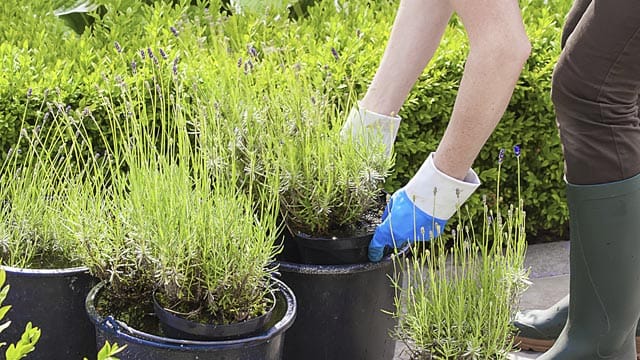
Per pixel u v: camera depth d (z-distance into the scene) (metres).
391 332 2.66
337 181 2.58
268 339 2.24
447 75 3.58
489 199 3.79
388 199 2.61
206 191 2.31
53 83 3.13
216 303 2.27
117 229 2.37
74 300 2.51
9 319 2.50
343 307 2.60
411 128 3.54
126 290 2.38
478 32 2.23
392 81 2.66
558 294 3.53
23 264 2.55
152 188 2.34
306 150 2.55
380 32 3.74
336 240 2.54
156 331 2.29
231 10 4.02
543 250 3.90
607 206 2.53
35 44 3.52
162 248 2.23
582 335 2.70
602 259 2.58
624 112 2.44
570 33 2.62
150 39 3.56
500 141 3.73
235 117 2.61
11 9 3.81
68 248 2.62
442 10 2.60
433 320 2.48
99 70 3.21
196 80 2.89
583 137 2.49
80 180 2.66
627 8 2.24
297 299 2.60
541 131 3.77
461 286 2.41
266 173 2.51
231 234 2.28
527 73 3.65
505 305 2.44
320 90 2.91
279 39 3.60
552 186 3.89
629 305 2.63
